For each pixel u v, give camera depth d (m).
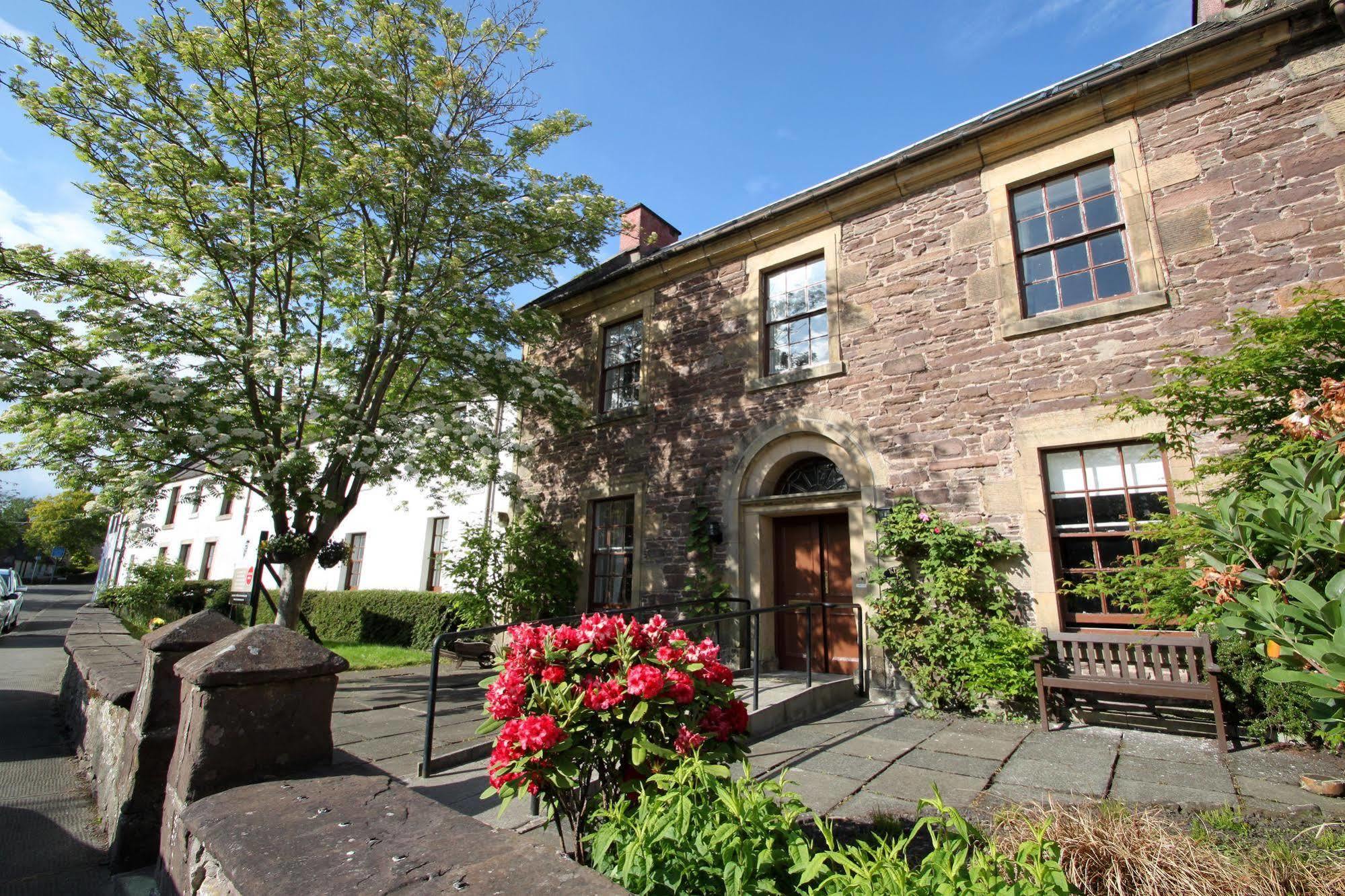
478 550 9.79
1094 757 4.39
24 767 4.65
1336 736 2.41
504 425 11.69
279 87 7.73
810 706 5.90
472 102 8.69
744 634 7.69
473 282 8.91
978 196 6.97
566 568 9.47
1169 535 4.62
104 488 7.55
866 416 7.23
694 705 2.52
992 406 6.44
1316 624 2.05
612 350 10.39
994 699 5.80
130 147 7.45
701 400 8.77
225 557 19.72
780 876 1.74
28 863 3.07
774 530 8.15
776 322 8.44
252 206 7.87
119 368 6.91
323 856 1.66
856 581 6.96
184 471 7.90
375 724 5.50
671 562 8.56
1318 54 5.47
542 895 1.40
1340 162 5.25
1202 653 4.91
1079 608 5.80
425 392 9.79
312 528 11.17
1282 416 4.20
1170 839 2.48
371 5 8.02
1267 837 2.85
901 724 5.49
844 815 3.29
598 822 2.43
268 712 2.57
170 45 7.50
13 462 7.15
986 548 6.07
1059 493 6.05
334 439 8.13
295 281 8.89
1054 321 6.20
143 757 3.04
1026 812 2.94
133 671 4.52
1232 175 5.66
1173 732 5.06
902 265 7.35
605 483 9.64
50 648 12.80
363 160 7.62
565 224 9.01
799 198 8.09
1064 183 6.59
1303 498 2.33
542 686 2.42
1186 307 5.64
